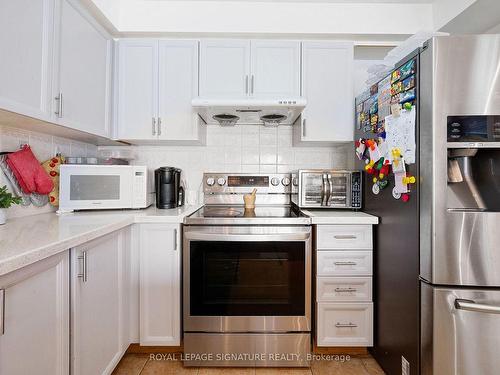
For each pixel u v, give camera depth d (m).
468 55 1.11
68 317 1.01
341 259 1.57
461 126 1.13
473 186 1.21
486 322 1.12
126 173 1.72
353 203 1.79
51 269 0.93
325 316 1.58
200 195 2.18
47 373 0.91
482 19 1.69
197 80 1.84
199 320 1.52
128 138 1.84
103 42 1.70
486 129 1.12
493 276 1.11
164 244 1.54
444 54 1.11
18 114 1.08
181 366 1.55
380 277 1.54
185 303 1.53
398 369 1.36
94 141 1.93
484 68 1.10
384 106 1.47
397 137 1.34
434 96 1.12
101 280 1.23
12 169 1.37
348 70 1.86
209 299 1.53
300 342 1.53
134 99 1.84
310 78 1.86
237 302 1.53
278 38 1.94
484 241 1.11
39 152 1.56
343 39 1.94
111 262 1.33
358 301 1.58
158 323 1.55
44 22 1.20
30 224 1.23
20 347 0.80
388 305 1.46
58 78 1.29
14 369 0.78
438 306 1.14
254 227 1.51
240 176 2.11
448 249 1.12
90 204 1.63
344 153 2.20
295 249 1.52
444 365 1.14
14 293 0.77
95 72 1.61
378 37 1.91
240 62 1.84
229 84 1.84
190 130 1.85
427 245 1.16
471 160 1.21
